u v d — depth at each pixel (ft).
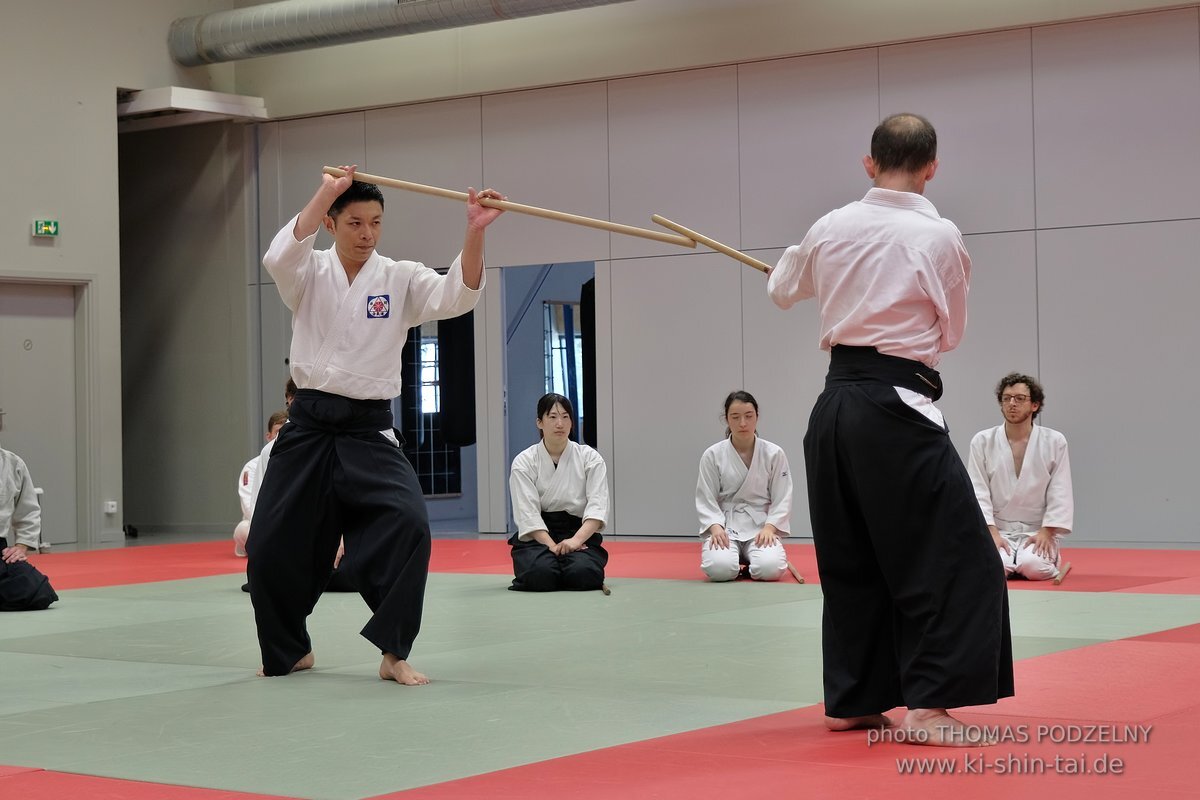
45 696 14.38
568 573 24.80
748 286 38.91
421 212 43.86
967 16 35.73
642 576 28.02
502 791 9.44
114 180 43.83
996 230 35.73
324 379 15.40
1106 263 34.47
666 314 39.99
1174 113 33.76
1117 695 12.83
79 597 25.53
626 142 40.68
